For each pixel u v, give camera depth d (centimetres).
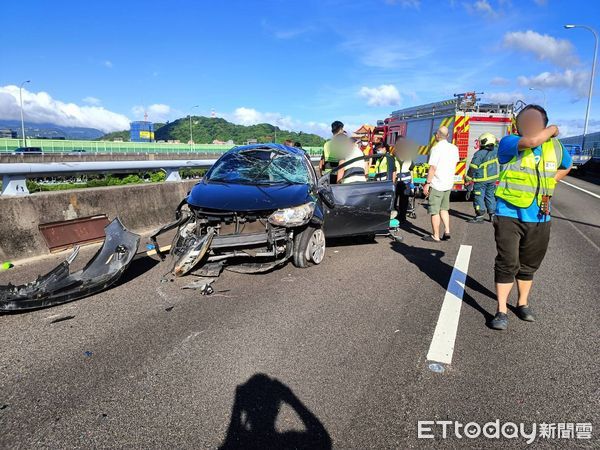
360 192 666
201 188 569
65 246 623
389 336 375
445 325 398
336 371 317
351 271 568
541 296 481
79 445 240
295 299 462
